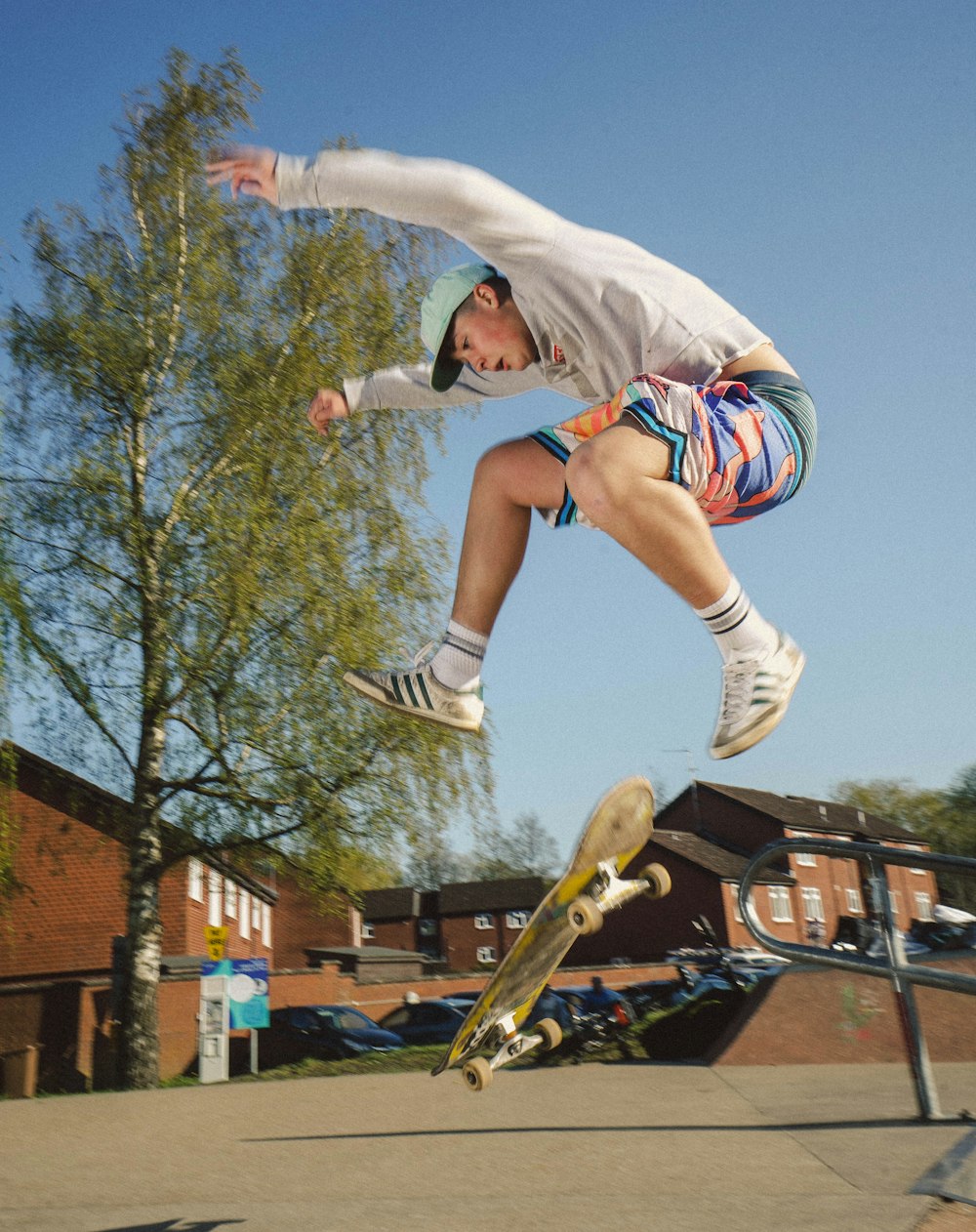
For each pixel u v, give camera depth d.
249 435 15.45
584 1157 3.11
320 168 1.58
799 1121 3.51
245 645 14.83
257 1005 14.48
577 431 1.81
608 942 46.88
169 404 15.62
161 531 15.27
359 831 15.23
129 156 16.23
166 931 26.69
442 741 15.27
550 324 1.80
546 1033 2.10
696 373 1.74
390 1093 4.66
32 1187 3.10
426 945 61.62
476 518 1.96
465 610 2.00
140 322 15.66
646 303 1.73
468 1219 2.39
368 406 2.42
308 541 15.16
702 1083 4.54
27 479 15.18
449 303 1.89
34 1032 17.31
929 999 4.91
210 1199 2.83
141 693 15.00
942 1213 2.20
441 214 1.67
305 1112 4.29
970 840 72.56
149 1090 5.25
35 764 23.98
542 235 1.72
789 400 1.74
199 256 15.82
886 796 75.81
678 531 1.51
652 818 2.07
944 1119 3.44
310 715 14.92
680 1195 2.53
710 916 44.84
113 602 14.98
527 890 60.47
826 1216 2.18
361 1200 2.71
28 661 14.38
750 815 51.44
